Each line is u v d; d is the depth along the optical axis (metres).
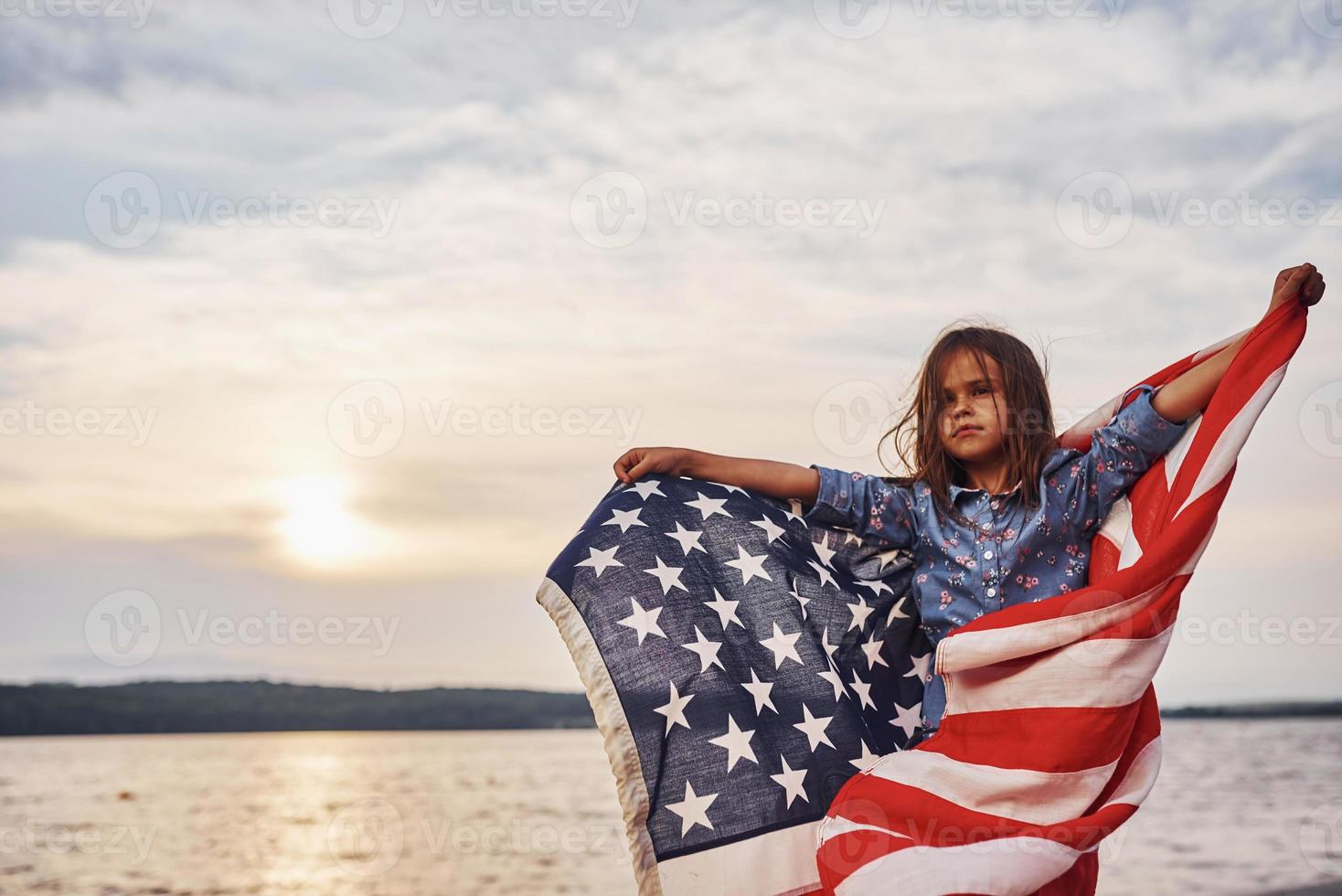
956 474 3.36
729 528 3.29
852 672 3.20
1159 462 3.09
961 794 2.74
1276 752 17.19
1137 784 2.81
